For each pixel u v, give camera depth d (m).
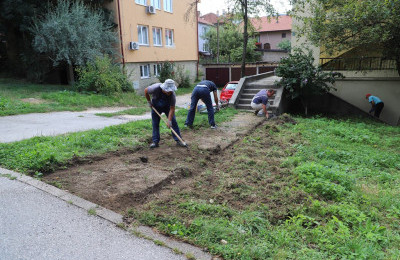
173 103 5.85
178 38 24.48
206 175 4.78
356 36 10.91
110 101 13.88
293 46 14.93
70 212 3.40
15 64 19.09
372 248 2.87
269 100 11.50
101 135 6.38
